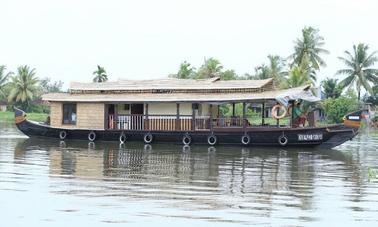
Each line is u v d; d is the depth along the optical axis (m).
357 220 10.02
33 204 10.89
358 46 64.06
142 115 28.39
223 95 26.98
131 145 26.58
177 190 12.82
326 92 69.00
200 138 26.77
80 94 30.02
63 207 10.63
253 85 27.02
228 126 26.58
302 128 25.22
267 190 13.09
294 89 26.56
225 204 11.20
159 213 10.25
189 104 27.72
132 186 13.27
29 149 23.55
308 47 60.78
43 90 110.75
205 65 60.75
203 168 17.47
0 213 10.12
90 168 16.89
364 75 63.75
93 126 28.98
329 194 12.61
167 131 27.20
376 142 32.78
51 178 14.40
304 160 20.53
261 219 9.94
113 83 30.25
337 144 25.30
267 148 25.64
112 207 10.69
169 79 30.05
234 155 22.19
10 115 80.31
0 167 16.72
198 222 9.65
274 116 26.56
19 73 85.62
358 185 14.09
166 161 19.52
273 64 65.44
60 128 29.22
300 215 10.33
